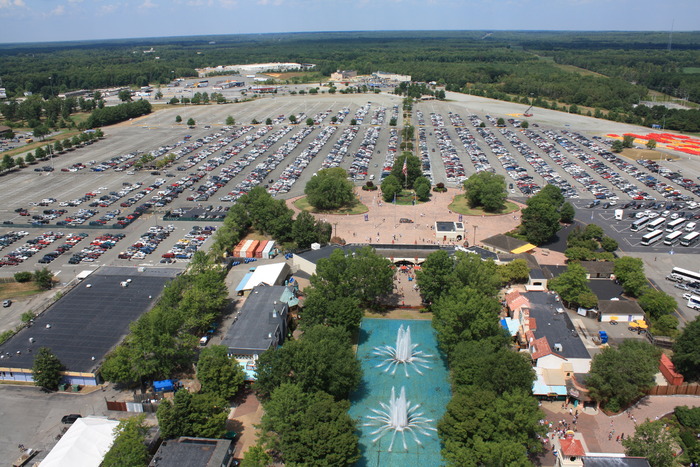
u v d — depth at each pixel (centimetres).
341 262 19200
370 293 19612
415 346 17888
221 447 12269
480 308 15850
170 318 15888
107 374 15075
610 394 14138
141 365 15138
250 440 13450
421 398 15400
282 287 19738
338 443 11688
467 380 14138
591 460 11675
